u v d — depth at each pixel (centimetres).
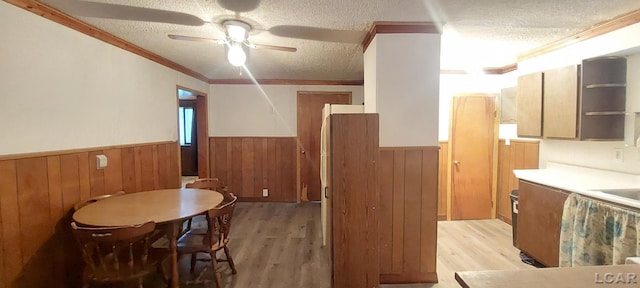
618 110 249
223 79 515
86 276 196
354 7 211
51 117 215
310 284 256
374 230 233
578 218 223
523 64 339
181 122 705
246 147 527
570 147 299
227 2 203
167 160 377
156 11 218
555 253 253
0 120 181
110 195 265
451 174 416
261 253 316
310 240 353
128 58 301
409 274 257
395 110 248
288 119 527
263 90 522
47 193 213
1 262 183
